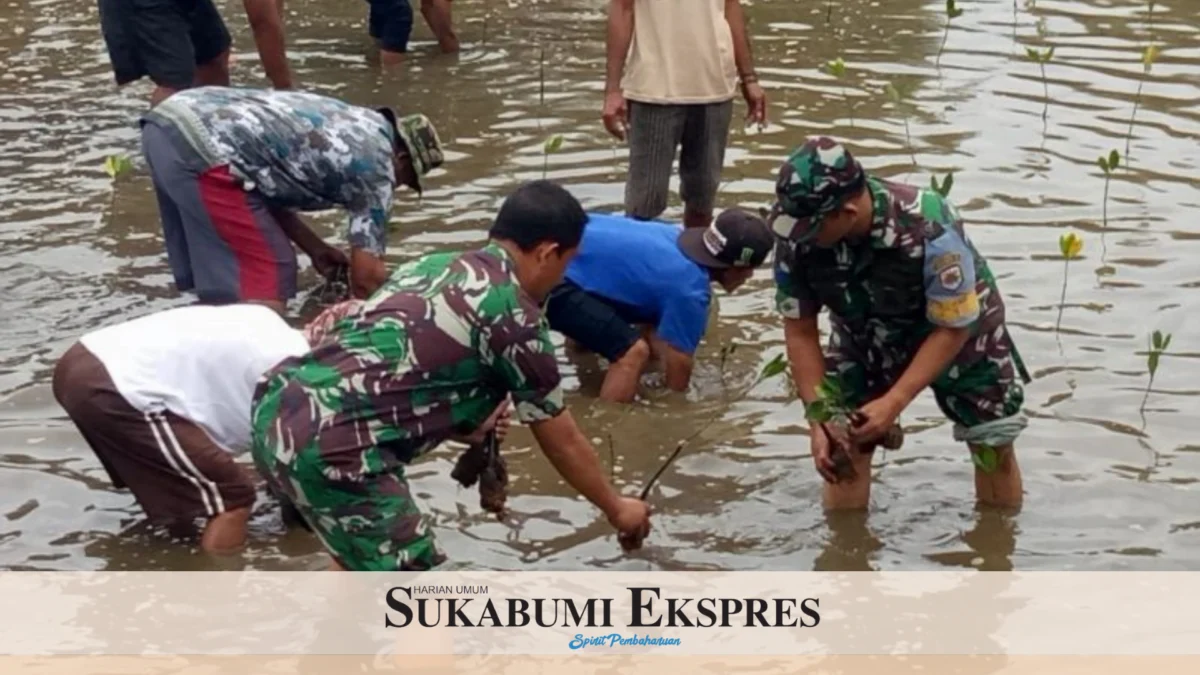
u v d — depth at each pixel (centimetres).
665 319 600
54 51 1102
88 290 696
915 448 569
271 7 834
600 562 496
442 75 1047
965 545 504
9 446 564
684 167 731
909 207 464
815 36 1121
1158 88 983
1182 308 670
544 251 438
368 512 436
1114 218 772
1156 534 507
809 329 500
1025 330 650
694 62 704
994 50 1073
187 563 495
